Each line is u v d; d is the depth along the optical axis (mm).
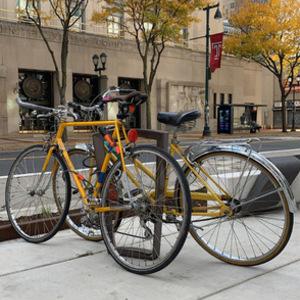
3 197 5469
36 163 4016
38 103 27109
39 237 3715
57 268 3090
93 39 28188
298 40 32594
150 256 3086
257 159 3062
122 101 3264
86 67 28094
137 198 3146
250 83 41156
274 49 32375
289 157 4887
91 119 3730
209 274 2969
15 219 4262
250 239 3705
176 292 2650
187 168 3348
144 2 24141
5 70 24453
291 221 2928
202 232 3926
